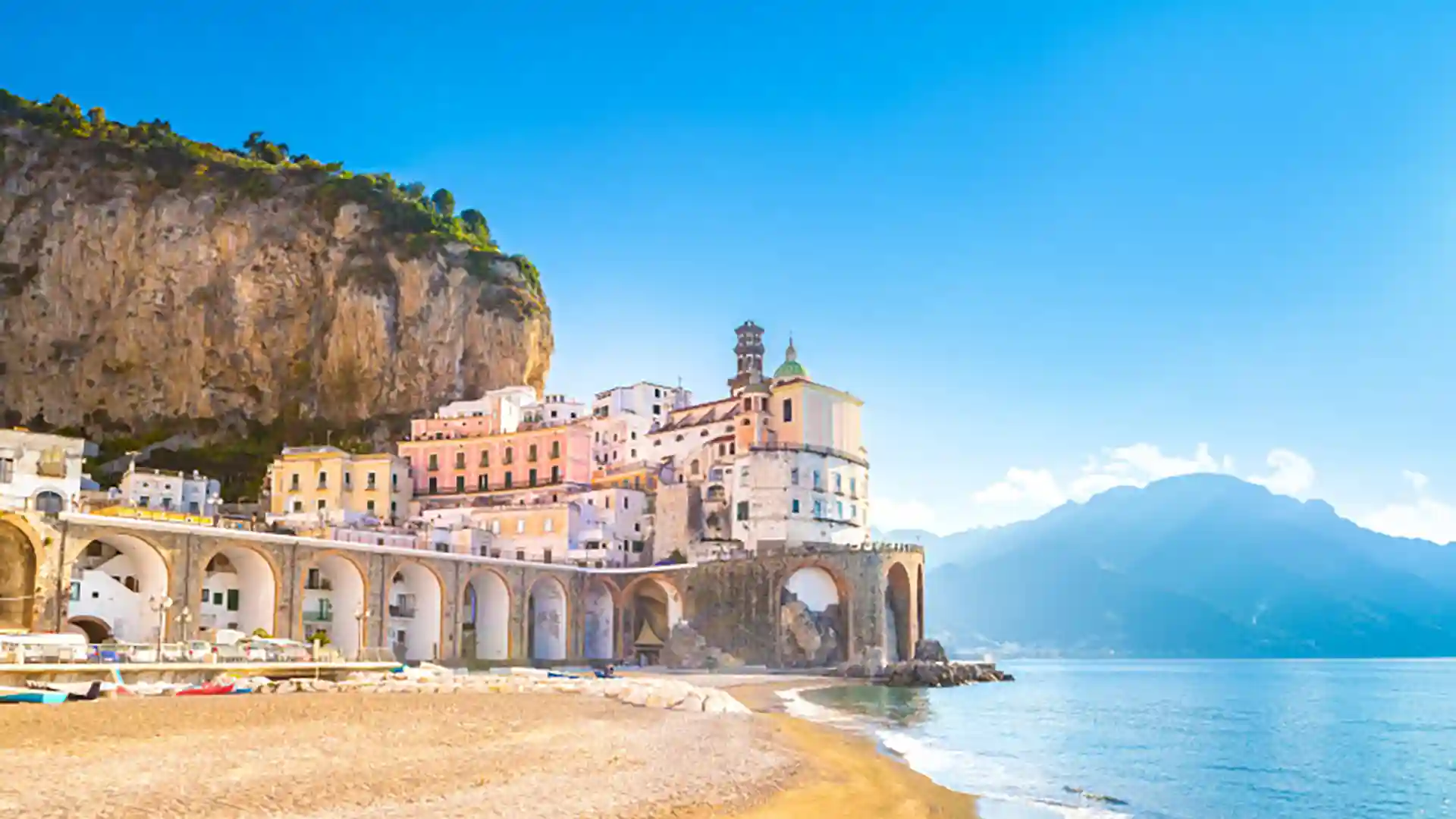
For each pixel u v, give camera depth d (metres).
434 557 103.50
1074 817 35.09
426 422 152.00
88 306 153.50
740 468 125.94
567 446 137.25
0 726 41.28
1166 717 83.69
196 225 159.50
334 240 167.38
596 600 122.75
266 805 26.81
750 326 166.62
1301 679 182.50
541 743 40.75
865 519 134.00
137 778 29.97
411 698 59.88
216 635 83.50
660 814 28.58
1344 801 43.38
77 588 81.00
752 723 55.06
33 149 158.25
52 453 87.25
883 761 44.91
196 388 156.00
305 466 130.88
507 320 173.75
